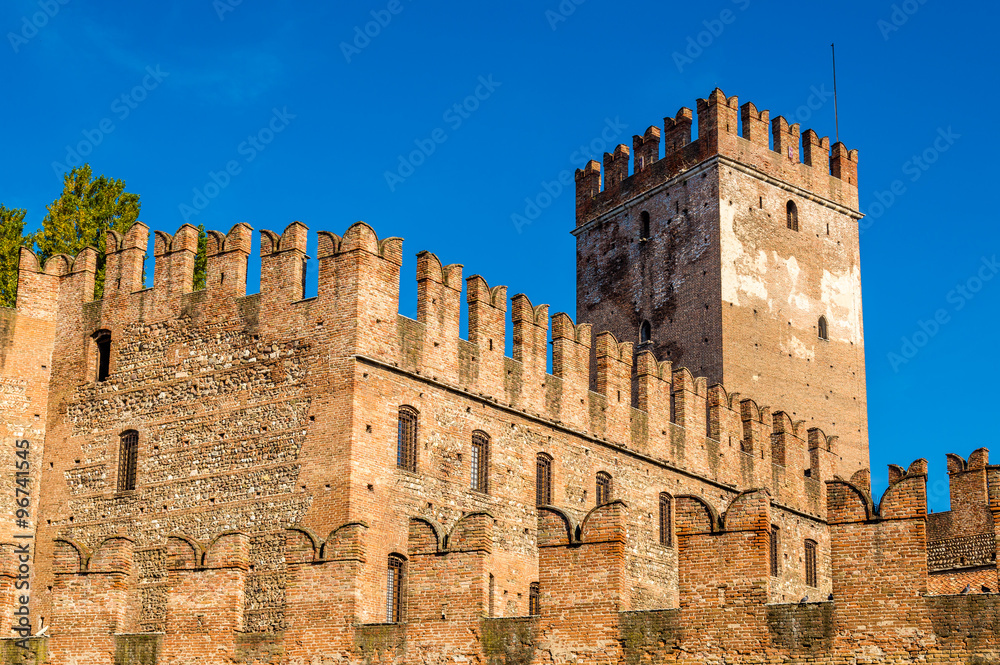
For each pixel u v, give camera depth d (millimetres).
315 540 45156
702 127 81000
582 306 86250
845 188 86375
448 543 43188
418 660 42750
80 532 58344
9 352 60500
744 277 79125
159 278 59625
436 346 56562
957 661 35375
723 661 38562
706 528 39688
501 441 58625
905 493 36906
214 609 45938
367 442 52844
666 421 67125
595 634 40531
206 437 56250
